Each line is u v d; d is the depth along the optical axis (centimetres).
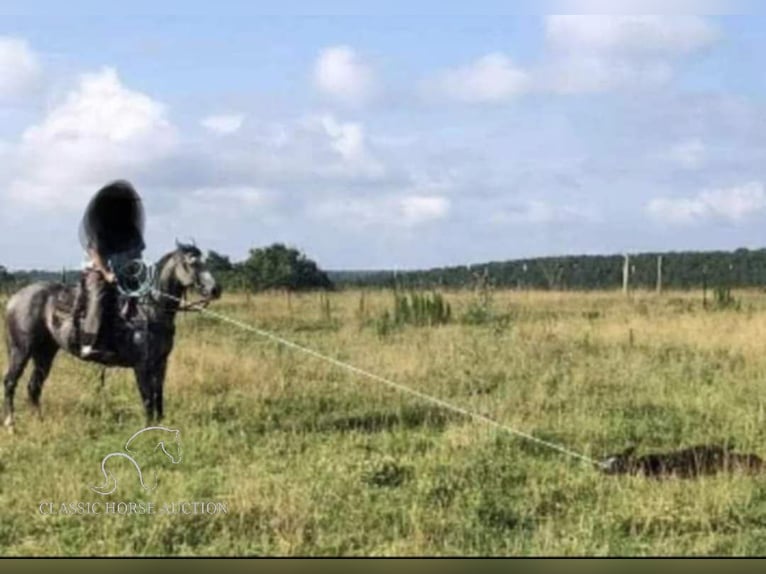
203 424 1366
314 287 4762
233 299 3447
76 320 1362
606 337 2212
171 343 1383
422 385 1652
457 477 1104
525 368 1789
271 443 1266
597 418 1385
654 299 3459
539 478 1115
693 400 1504
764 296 3672
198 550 908
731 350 1983
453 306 2991
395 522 970
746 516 978
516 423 1348
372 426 1381
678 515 970
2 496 1055
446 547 908
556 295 3638
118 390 1641
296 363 1847
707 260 5447
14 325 1410
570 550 890
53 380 1694
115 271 1351
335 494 1038
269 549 905
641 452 1221
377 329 2403
